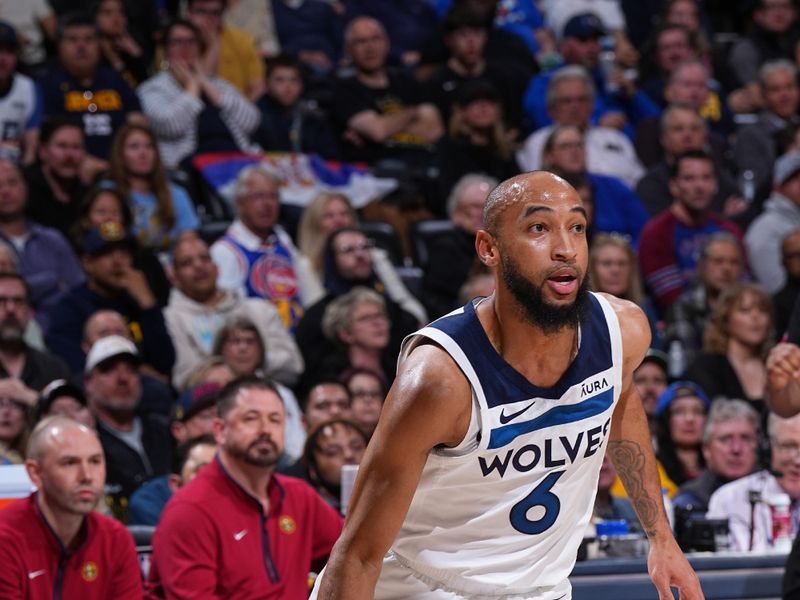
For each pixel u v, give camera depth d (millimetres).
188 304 21234
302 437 19625
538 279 7820
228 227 24141
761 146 29344
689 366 21047
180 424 17609
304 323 21719
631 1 34062
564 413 8219
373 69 28359
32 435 13164
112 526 13516
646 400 20234
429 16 32594
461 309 8250
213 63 27516
